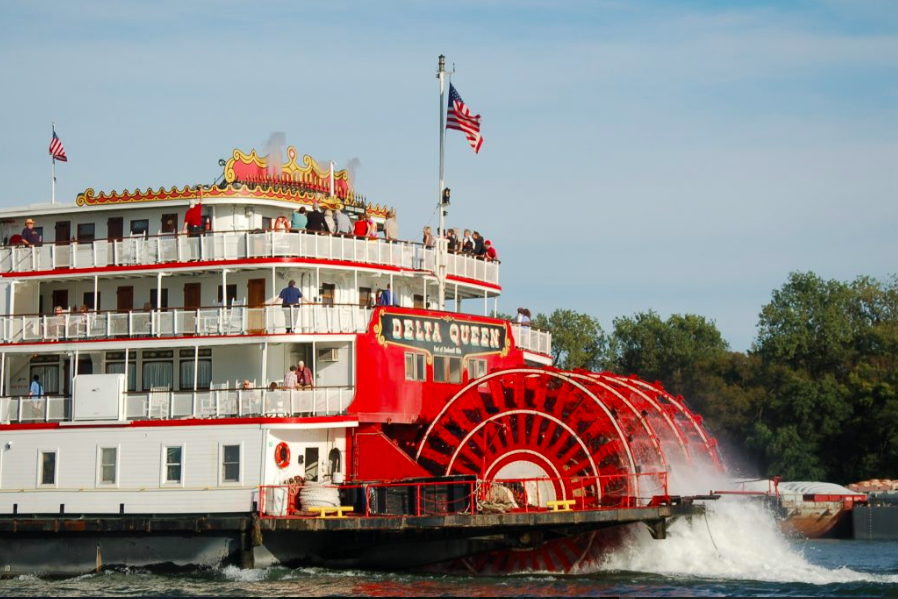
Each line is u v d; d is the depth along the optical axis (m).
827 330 148.00
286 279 64.44
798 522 89.62
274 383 61.16
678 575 59.41
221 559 59.19
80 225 68.38
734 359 146.38
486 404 67.69
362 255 64.81
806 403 124.44
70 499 62.44
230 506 59.69
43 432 63.44
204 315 62.19
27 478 63.44
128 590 56.31
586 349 163.62
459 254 71.06
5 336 65.56
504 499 59.88
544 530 58.97
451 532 59.41
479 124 70.38
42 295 68.38
